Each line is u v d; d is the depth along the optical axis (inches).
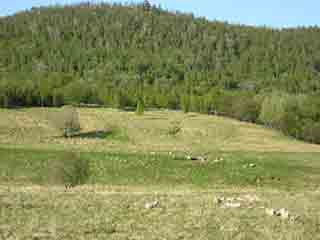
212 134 3567.9
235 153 2603.3
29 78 5925.2
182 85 6373.0
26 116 3966.5
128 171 1895.9
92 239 695.1
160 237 712.4
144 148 2672.2
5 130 3206.2
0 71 6958.7
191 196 1120.2
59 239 690.8
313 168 2143.2
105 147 2630.4
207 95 5068.9
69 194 1075.9
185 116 4579.2
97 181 1720.0
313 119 3659.0
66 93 5054.1
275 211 903.7
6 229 727.1
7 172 1813.5
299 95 3956.7
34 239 684.7
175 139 3280.0
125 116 4338.1
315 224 824.3
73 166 1508.4
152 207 920.9
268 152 2723.9
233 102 4731.8
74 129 3238.2
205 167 2037.4
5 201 935.7
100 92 5221.5
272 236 738.2
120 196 1062.4
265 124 4207.7
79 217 818.2
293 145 3211.1
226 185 1755.7
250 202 1041.5
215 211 899.4
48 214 832.3
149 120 4121.6
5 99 4643.2
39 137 3011.8
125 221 799.1
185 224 791.1
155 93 5285.4
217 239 713.0
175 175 1877.5
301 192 1373.0
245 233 747.4
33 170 1856.5
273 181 1850.4
